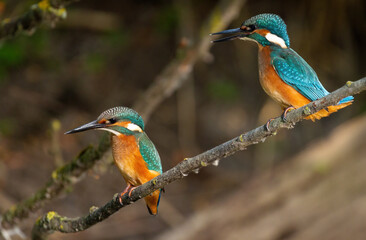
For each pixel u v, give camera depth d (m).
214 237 12.47
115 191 13.82
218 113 15.44
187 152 14.75
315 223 11.93
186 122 14.91
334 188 12.05
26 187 13.46
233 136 15.05
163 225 13.41
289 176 12.52
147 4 16.14
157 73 15.59
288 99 6.26
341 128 12.84
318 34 14.70
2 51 14.24
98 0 16.16
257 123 15.03
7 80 15.03
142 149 6.13
